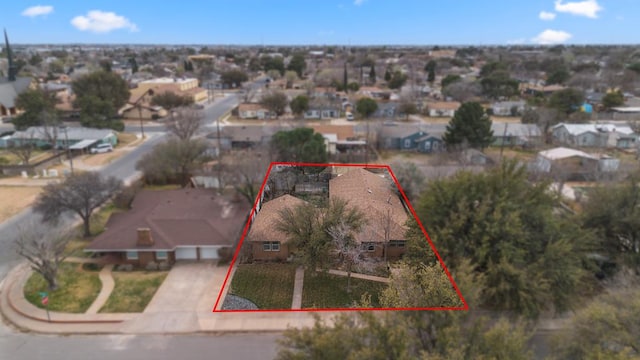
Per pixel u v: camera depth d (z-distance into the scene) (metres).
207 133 57.78
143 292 20.70
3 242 26.14
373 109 71.94
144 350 16.61
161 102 78.06
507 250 17.73
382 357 11.33
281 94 75.56
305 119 72.62
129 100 80.19
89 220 28.11
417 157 48.59
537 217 19.19
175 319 18.41
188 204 29.05
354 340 11.59
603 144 52.06
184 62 163.50
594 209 22.92
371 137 53.12
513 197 19.56
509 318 17.78
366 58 180.75
